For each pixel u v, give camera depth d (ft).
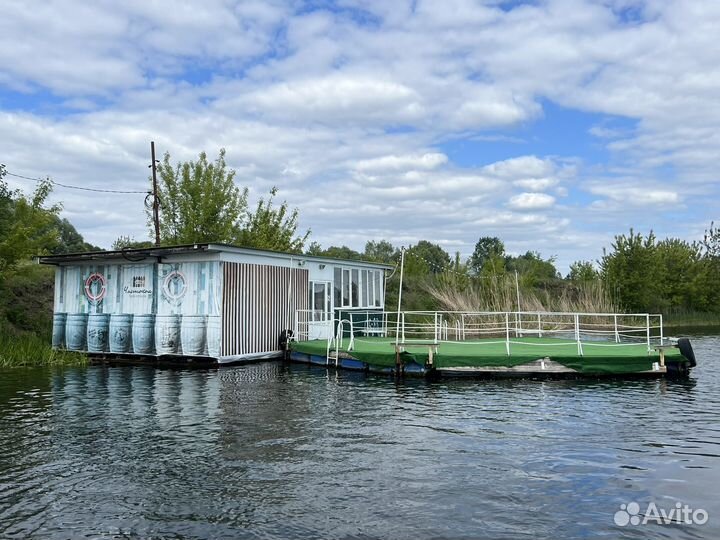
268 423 34.27
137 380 50.24
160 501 22.22
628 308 131.13
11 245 65.98
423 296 106.93
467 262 109.81
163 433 31.86
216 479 24.61
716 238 153.79
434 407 39.01
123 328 64.13
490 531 19.70
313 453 28.30
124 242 122.21
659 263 135.85
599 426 33.81
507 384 48.42
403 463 26.81
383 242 221.05
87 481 24.32
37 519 20.59
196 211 92.22
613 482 24.43
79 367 59.52
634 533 19.56
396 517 20.85
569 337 88.53
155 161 93.04
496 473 25.48
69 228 163.32
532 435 31.81
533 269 129.39
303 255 68.18
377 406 39.27
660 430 32.91
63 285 69.26
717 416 36.40
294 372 55.21
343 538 19.21
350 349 57.00
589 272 143.64
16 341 65.05
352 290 78.18
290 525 20.16
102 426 33.40
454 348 58.39
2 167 71.20
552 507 21.76
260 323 63.46
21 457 27.48
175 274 61.72
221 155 94.84
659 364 51.37
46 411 37.35
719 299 144.56
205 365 60.03
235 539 19.12
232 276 60.29
